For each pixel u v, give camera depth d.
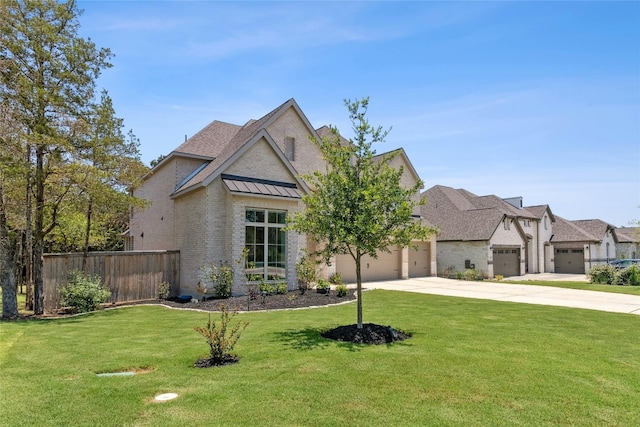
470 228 30.97
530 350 7.54
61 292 14.00
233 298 15.12
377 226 8.38
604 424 4.43
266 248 17.05
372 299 15.46
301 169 22.08
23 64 13.70
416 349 7.57
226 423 4.43
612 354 7.34
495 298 16.17
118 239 30.34
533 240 37.31
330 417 4.56
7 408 4.93
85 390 5.54
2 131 12.63
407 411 4.72
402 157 27.02
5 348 8.18
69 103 14.56
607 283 24.72
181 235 17.95
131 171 15.64
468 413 4.68
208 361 6.82
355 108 9.20
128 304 15.55
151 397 5.25
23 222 16.55
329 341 8.27
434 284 22.45
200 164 20.42
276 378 5.89
